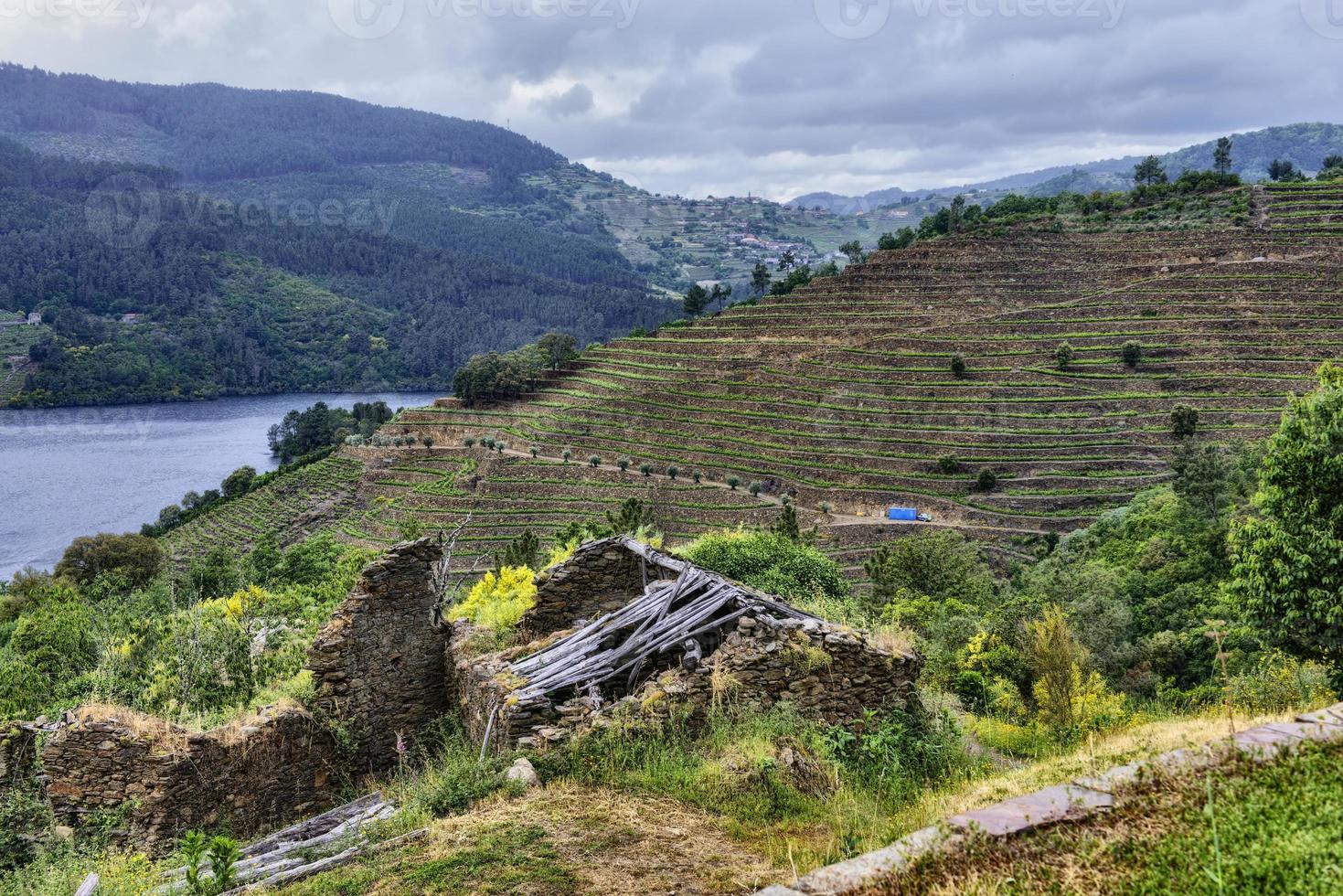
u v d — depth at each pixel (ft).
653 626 42.70
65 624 102.22
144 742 39.24
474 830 27.96
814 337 362.33
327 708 45.75
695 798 30.71
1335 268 314.96
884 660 40.78
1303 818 17.04
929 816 26.16
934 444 274.98
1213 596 116.57
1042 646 68.08
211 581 152.35
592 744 34.09
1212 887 15.33
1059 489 251.60
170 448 617.21
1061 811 19.97
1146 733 33.96
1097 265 361.92
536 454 332.39
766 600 44.16
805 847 27.07
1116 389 286.25
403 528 149.79
